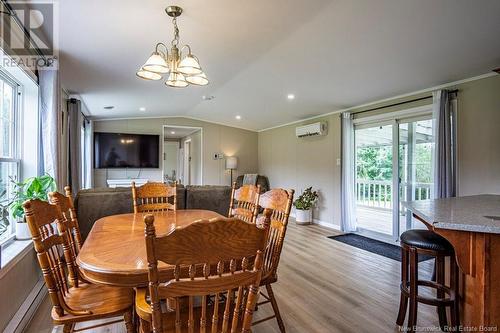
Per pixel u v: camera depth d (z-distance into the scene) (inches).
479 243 60.2
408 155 172.7
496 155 127.2
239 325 51.0
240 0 84.7
